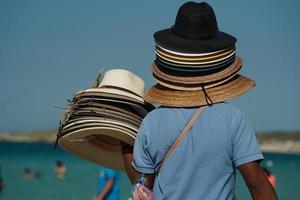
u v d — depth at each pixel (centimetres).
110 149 639
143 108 571
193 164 451
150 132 469
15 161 10150
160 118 468
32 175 6084
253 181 449
